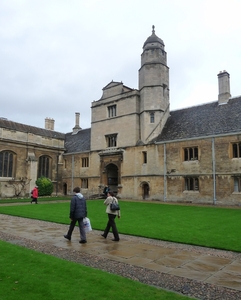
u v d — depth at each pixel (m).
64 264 5.68
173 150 25.81
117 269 5.66
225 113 24.88
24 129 34.91
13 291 4.28
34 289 4.36
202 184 23.58
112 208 8.45
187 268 5.75
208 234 9.07
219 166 22.66
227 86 26.58
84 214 8.22
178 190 25.02
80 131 41.62
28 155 32.97
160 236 8.75
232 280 5.05
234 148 22.27
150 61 29.34
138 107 29.80
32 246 7.66
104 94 33.28
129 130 29.75
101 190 31.42
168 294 4.25
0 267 5.45
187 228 10.20
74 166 36.12
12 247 7.18
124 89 31.64
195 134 24.78
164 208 18.28
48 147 35.47
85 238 8.08
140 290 4.38
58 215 13.84
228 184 22.06
